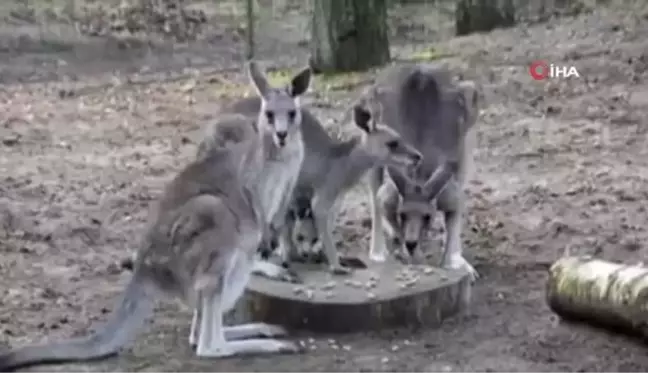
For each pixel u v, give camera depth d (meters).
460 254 7.48
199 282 6.62
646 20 13.97
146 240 6.72
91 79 13.12
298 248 7.26
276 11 17.06
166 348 6.84
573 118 10.34
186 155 9.81
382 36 12.66
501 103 10.78
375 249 7.40
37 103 11.68
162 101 11.65
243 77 12.84
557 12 15.57
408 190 7.25
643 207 8.48
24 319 7.16
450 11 17.27
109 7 16.31
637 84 11.19
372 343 6.86
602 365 6.68
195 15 16.30
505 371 6.63
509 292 7.39
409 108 7.47
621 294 6.84
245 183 6.81
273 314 6.95
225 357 6.71
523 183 8.95
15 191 8.95
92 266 7.80
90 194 8.93
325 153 7.09
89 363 6.68
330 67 12.53
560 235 8.09
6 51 14.35
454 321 7.07
